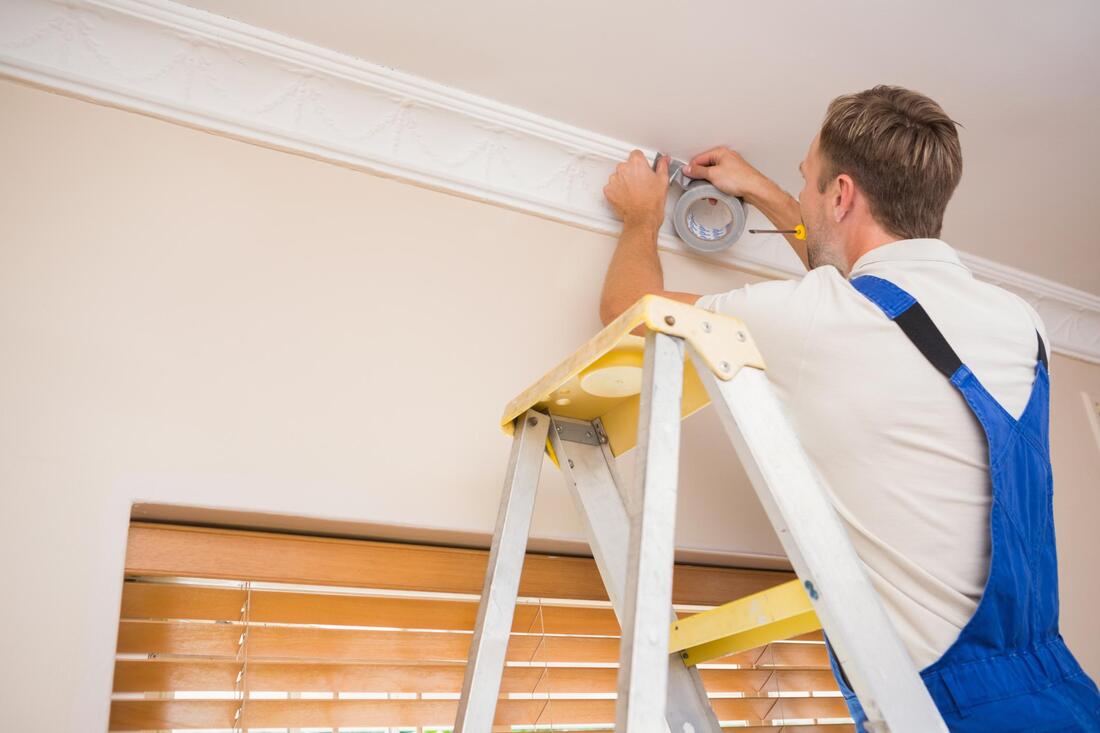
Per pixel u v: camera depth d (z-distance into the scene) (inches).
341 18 73.4
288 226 75.0
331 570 68.2
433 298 78.3
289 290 72.8
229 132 75.4
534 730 70.7
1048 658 47.5
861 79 80.5
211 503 63.5
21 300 63.6
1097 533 107.9
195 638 62.4
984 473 49.8
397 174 81.0
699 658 50.9
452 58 77.6
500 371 78.4
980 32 75.6
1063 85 81.4
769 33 75.5
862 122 60.7
